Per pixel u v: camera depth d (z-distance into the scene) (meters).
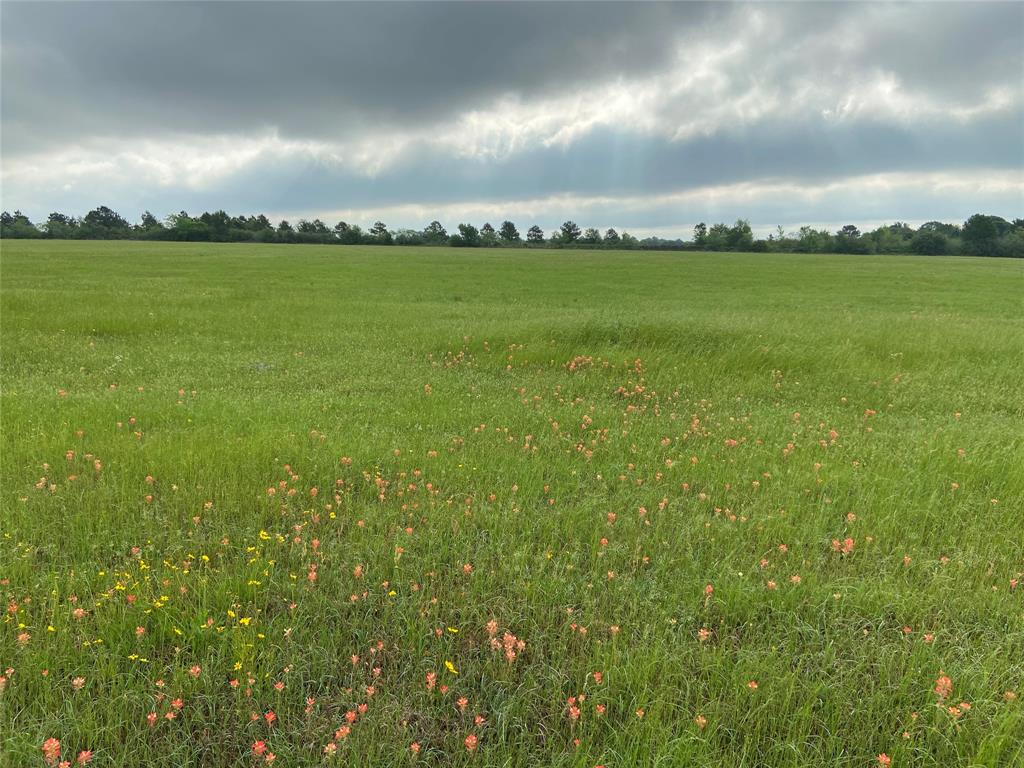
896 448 6.52
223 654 3.11
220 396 8.09
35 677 2.88
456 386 9.07
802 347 11.73
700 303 26.64
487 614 3.55
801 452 6.27
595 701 2.88
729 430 7.07
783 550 4.18
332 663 3.09
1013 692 2.93
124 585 3.50
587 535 4.49
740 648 3.27
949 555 4.29
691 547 4.27
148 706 2.80
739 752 2.71
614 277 42.56
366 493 5.06
